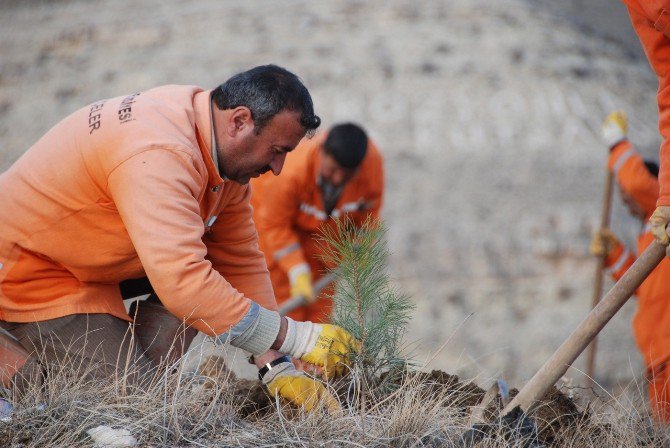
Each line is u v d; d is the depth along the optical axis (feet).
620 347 63.46
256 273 22.72
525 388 19.10
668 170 18.42
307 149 37.09
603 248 39.52
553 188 93.66
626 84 123.24
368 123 107.96
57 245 19.56
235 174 20.07
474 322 73.56
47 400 18.65
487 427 18.93
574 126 107.76
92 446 17.35
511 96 113.39
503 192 92.63
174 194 18.15
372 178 38.19
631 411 21.11
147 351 21.44
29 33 146.20
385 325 20.74
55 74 134.41
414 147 102.27
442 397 20.40
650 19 19.04
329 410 19.10
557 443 19.49
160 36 139.33
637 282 18.26
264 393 20.39
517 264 81.61
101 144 18.75
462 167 98.17
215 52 131.95
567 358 18.71
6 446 17.35
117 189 18.35
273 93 19.04
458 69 119.85
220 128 19.43
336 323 20.99
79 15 149.18
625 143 35.35
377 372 21.34
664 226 18.01
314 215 38.01
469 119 108.88
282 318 19.45
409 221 87.92
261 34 134.00
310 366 22.56
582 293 78.43
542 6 147.33
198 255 18.13
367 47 126.00
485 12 136.77
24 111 125.90
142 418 18.20
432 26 132.36
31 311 20.18
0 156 116.16
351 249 20.45
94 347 20.21
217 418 18.70
